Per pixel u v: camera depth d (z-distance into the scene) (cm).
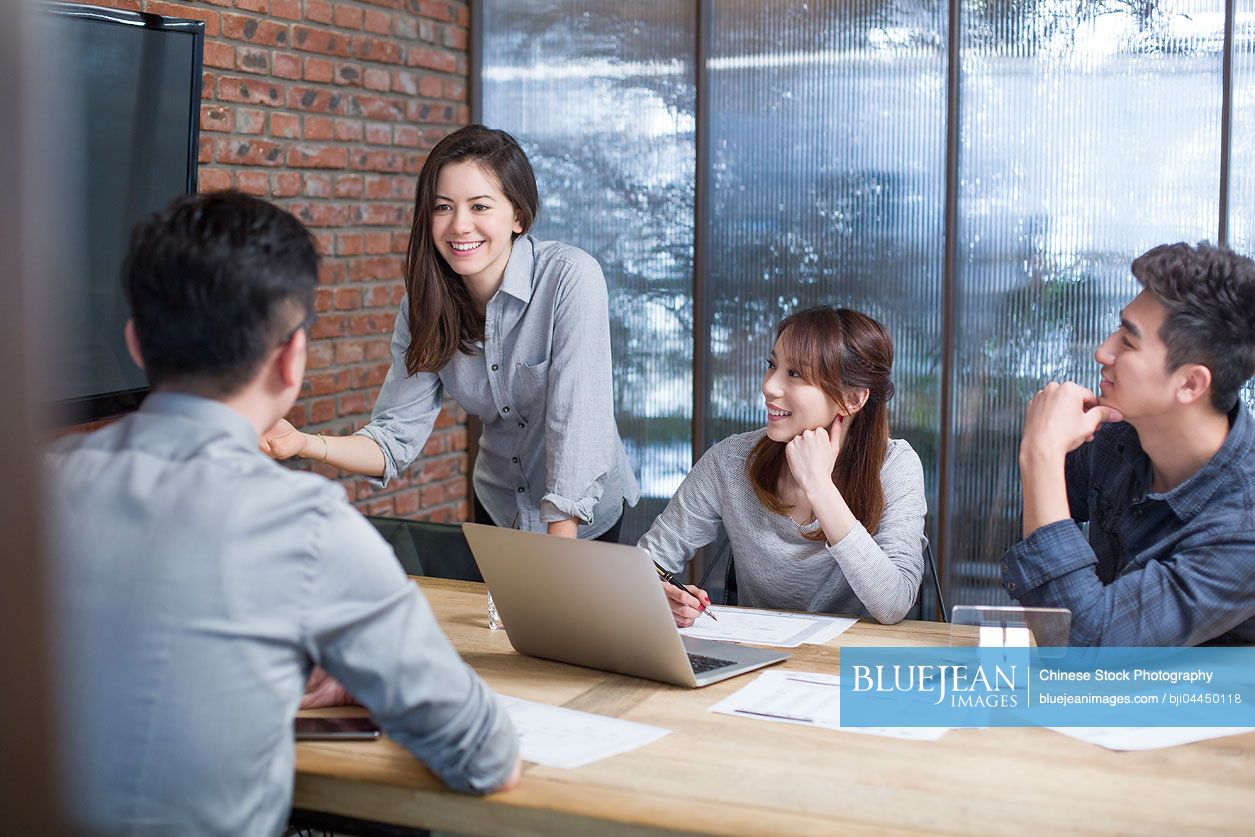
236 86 343
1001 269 393
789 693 165
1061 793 130
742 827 120
